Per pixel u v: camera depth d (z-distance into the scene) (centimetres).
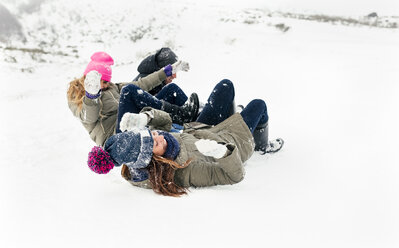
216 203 252
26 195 291
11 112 671
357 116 489
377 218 225
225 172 284
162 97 395
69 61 1153
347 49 1094
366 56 977
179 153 287
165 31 1423
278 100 602
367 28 1498
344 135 418
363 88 650
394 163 321
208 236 204
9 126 575
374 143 382
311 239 201
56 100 765
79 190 300
